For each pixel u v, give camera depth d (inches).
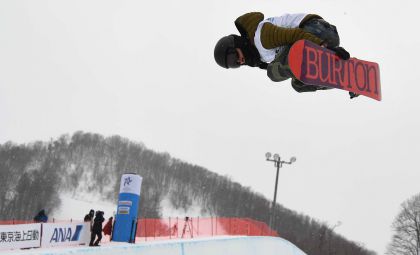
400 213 1908.2
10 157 4092.0
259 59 132.6
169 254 574.2
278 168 1007.0
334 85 119.4
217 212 4539.9
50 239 529.3
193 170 5098.4
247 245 715.4
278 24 127.3
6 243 476.1
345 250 2170.3
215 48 135.7
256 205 4451.3
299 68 112.5
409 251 1838.1
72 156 4803.2
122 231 587.2
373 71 131.3
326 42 123.2
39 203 3619.6
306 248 2074.3
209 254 637.3
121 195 602.2
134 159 5027.1
